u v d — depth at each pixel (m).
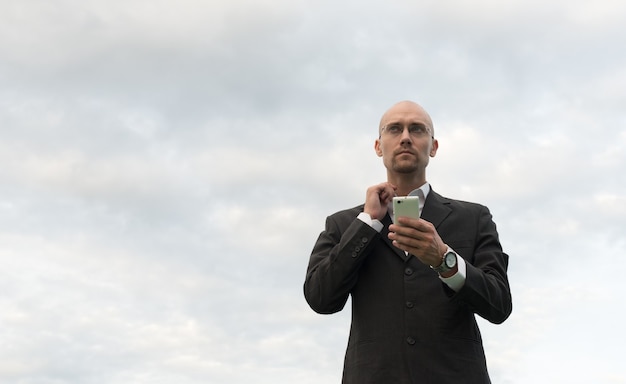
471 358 5.34
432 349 5.29
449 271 5.20
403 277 5.52
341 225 6.01
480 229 5.82
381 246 5.68
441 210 5.87
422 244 5.12
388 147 5.96
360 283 5.62
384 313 5.44
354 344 5.50
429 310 5.38
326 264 5.57
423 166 5.96
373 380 5.28
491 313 5.35
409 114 6.00
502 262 5.69
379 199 5.69
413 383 5.20
